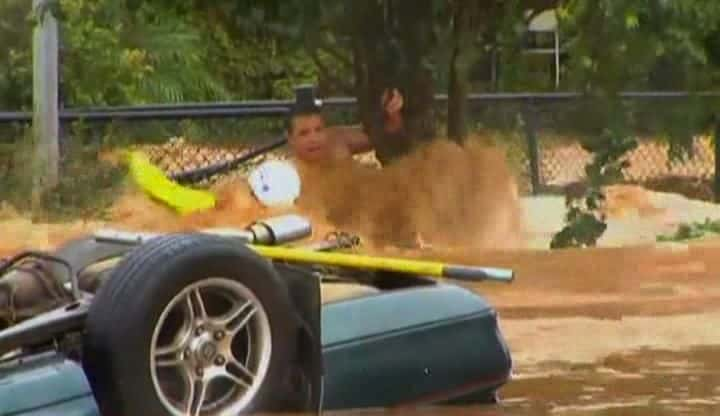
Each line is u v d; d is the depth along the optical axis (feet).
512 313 101.24
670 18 142.20
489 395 70.69
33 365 60.85
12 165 171.94
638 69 147.84
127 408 60.08
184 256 61.31
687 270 120.67
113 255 68.95
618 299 107.55
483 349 69.77
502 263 124.77
